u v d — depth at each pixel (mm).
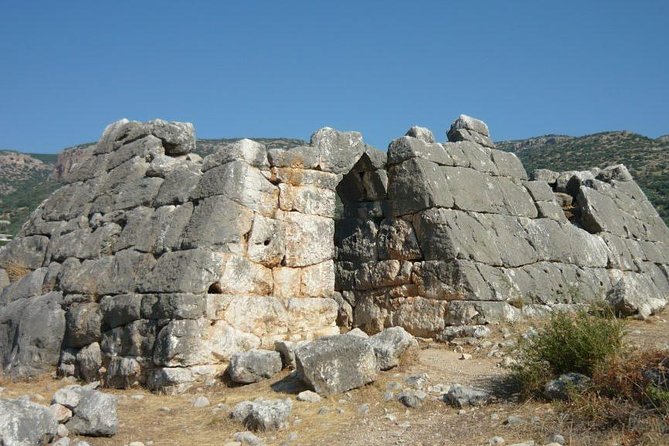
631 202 17062
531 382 7047
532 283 12195
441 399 7391
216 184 10242
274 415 6793
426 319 11656
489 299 11352
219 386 8953
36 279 12094
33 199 43750
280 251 10570
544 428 5949
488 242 12109
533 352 7578
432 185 12156
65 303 11086
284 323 10344
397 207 12641
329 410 7250
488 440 5836
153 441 6609
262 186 10578
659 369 6113
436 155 12742
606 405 6039
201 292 9359
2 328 11844
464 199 12461
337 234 13742
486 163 13578
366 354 8086
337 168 11734
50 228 12938
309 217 11102
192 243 9719
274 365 9047
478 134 14141
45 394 9438
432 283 11742
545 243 13172
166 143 12391
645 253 16125
